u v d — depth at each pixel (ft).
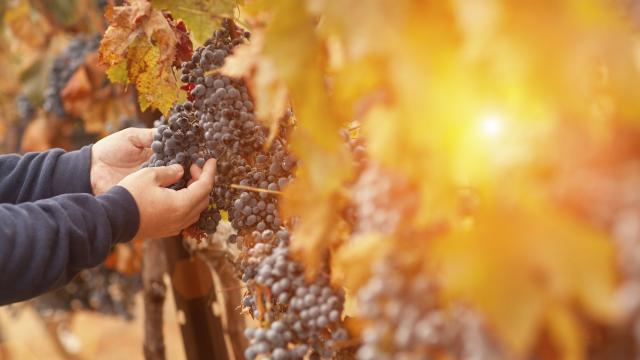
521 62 3.08
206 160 5.08
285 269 4.11
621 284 3.08
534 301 3.02
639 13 3.07
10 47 10.66
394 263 3.40
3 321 13.98
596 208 3.04
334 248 3.97
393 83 3.38
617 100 3.07
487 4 3.06
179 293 6.29
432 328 3.31
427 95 3.25
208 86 4.76
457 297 3.30
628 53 3.00
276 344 4.11
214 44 4.83
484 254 3.13
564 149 3.09
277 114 3.81
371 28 3.29
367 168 3.88
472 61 3.21
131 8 5.04
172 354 10.96
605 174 3.05
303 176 3.95
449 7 3.27
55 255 4.78
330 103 3.84
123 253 9.14
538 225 3.08
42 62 9.88
